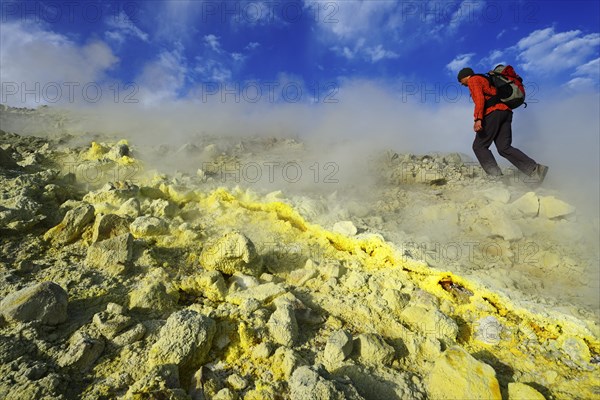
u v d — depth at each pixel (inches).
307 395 70.3
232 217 161.2
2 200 141.7
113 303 95.8
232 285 113.0
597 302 113.1
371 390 79.7
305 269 126.6
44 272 110.8
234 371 82.2
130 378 76.7
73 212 131.4
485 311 109.0
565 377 87.1
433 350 91.8
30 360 77.6
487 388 77.3
